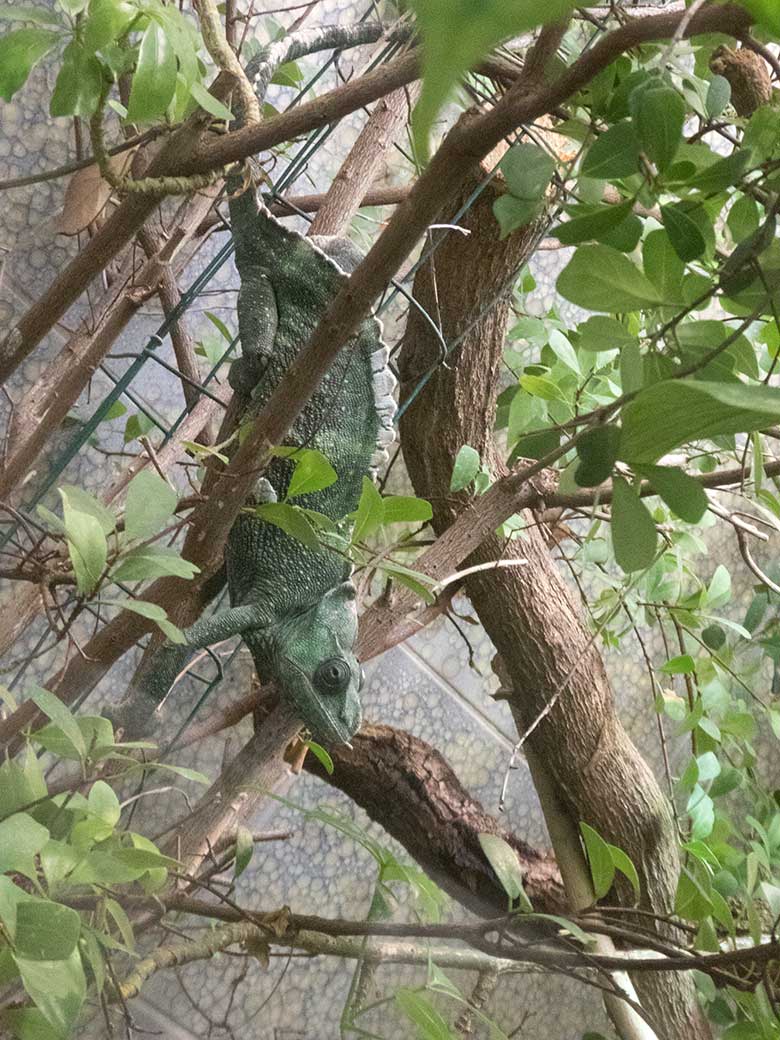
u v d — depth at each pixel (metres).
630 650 2.24
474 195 1.07
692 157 0.63
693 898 0.93
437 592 1.36
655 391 0.38
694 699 1.78
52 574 0.94
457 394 1.42
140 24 0.64
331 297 1.24
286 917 0.88
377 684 2.03
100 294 1.63
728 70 1.10
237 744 1.59
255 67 1.12
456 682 2.11
